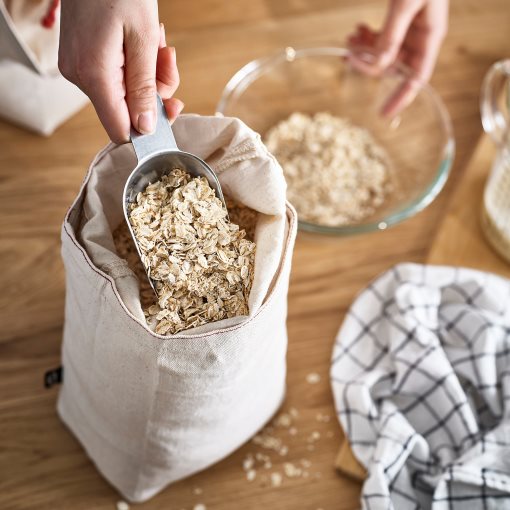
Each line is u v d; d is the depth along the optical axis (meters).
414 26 0.89
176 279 0.60
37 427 0.76
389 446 0.72
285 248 0.62
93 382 0.67
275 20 0.99
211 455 0.72
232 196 0.65
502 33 1.02
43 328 0.80
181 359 0.59
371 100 0.93
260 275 0.60
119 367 0.63
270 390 0.72
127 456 0.71
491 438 0.73
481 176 0.90
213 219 0.61
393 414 0.75
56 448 0.76
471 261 0.86
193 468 0.73
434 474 0.74
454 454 0.75
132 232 0.59
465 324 0.80
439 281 0.81
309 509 0.74
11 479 0.74
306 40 0.98
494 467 0.72
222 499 0.75
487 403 0.77
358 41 0.94
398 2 0.84
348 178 0.89
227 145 0.64
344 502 0.75
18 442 0.75
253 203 0.63
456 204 0.89
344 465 0.75
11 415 0.76
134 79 0.59
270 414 0.77
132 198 0.61
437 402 0.76
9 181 0.85
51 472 0.75
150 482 0.72
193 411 0.65
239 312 0.61
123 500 0.74
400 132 0.91
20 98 0.83
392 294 0.82
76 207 0.62
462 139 0.93
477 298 0.81
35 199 0.85
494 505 0.71
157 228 0.60
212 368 0.60
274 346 0.66
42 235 0.84
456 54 0.99
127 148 0.63
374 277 0.85
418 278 0.81
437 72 0.97
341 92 0.93
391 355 0.78
